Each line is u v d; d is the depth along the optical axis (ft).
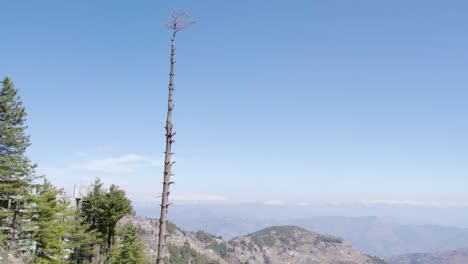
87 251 205.46
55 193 172.35
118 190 204.85
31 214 166.71
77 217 201.87
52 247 167.22
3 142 158.51
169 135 49.16
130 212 209.15
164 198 48.24
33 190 179.22
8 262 141.79
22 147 163.12
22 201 167.02
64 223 179.93
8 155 160.86
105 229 206.69
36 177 170.60
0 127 154.71
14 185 163.43
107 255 206.69
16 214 166.81
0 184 154.20
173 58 50.67
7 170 156.97
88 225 193.77
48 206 164.86
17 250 166.50
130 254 246.06
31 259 160.76
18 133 160.15
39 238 161.27
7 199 165.58
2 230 160.15
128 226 258.37
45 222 162.61
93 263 213.25
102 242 203.62
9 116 157.99
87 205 208.13
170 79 50.24
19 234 167.32
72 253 205.77
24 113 162.61
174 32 51.08
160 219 48.24
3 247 153.28
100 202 199.72
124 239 250.37
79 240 189.06
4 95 158.51
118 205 199.31
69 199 208.95
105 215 198.49
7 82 158.30
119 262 240.12
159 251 47.01
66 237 187.52
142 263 252.83
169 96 49.98
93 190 209.46
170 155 49.26
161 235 47.80
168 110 49.73
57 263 166.50
